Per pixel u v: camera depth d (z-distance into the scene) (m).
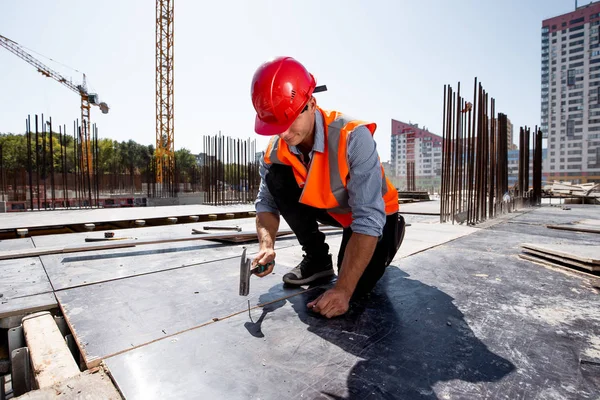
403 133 108.00
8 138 38.41
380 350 1.07
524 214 6.62
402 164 107.81
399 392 0.85
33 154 30.78
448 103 5.25
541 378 0.91
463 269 2.13
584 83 86.31
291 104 1.26
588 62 85.75
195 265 2.26
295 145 1.51
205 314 1.39
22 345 1.33
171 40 26.53
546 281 1.86
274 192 1.74
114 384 0.90
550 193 11.84
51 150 9.12
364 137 1.35
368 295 1.62
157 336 1.18
